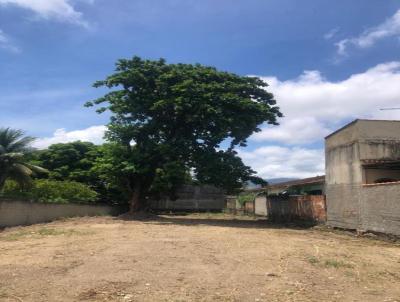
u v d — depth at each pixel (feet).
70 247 50.01
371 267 39.52
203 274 34.55
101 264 38.06
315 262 40.96
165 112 111.34
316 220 94.58
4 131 86.07
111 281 31.32
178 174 105.60
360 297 28.66
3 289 28.91
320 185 118.93
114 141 115.85
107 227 80.89
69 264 38.01
